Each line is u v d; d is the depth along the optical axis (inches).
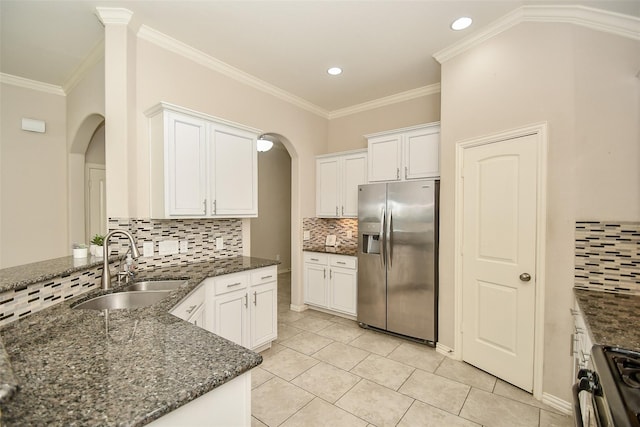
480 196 98.2
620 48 73.1
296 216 161.9
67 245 140.4
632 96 72.1
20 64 118.3
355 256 140.8
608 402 33.0
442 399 83.4
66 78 130.9
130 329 48.1
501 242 92.0
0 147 125.8
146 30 95.5
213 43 105.2
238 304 101.9
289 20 92.4
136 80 94.1
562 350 78.7
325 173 166.2
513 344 89.1
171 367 35.8
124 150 88.2
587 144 76.5
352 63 119.8
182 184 93.9
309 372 97.7
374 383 91.3
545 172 81.4
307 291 160.6
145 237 96.5
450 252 108.1
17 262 129.5
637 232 71.6
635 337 49.4
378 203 130.5
